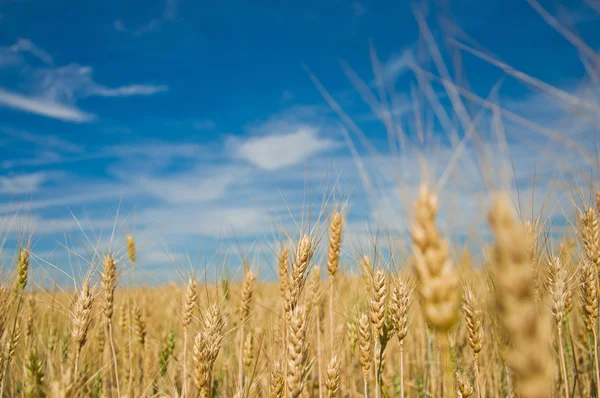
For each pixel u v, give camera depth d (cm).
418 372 96
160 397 76
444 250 30
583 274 65
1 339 67
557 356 79
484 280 60
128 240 95
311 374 84
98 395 84
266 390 71
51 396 48
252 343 81
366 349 63
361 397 96
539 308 46
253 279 85
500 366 80
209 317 67
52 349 86
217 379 89
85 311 67
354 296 83
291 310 61
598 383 63
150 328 117
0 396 66
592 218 65
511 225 25
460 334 88
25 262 75
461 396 58
